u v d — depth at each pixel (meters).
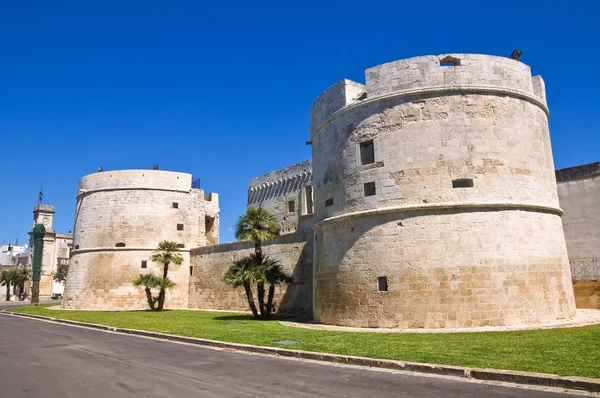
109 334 21.05
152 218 42.97
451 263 17.78
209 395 8.94
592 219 27.20
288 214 44.44
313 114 24.38
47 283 86.62
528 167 19.30
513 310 17.44
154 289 41.50
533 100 20.25
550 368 9.44
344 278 20.05
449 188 18.50
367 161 20.47
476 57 19.66
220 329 19.92
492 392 8.45
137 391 9.41
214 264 39.78
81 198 45.59
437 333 15.90
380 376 10.16
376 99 20.23
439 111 19.17
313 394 8.80
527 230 18.50
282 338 15.99
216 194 49.22
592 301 24.77
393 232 18.86
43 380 10.73
